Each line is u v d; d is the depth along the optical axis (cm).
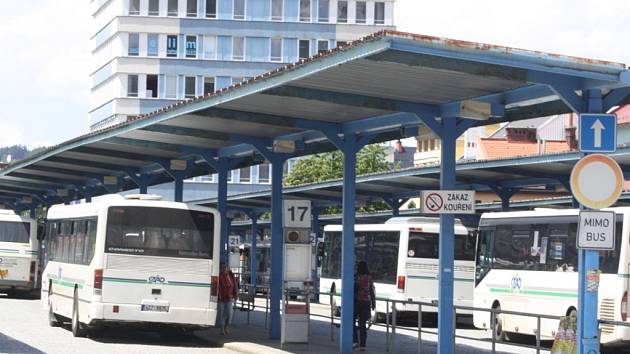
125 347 2516
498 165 3192
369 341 2769
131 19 10344
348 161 2338
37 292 5178
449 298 2030
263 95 2014
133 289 2575
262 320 3494
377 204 7375
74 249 2866
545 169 3284
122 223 2588
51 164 4084
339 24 10331
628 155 2703
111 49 10538
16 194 5841
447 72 1697
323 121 2323
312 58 1670
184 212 2614
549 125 10938
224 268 2870
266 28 10325
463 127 2016
